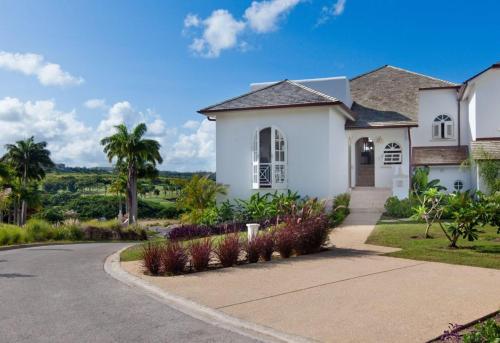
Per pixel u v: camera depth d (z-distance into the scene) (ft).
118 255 45.09
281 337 18.80
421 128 92.53
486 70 77.30
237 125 70.08
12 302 25.54
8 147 222.89
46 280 32.32
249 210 63.10
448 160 84.84
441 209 44.52
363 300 24.00
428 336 18.48
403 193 71.72
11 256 49.47
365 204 74.08
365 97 92.02
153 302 25.11
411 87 93.61
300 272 31.73
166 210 232.94
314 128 66.44
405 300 23.85
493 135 77.36
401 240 44.57
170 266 32.89
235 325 20.68
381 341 18.04
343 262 35.06
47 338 19.24
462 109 90.89
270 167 67.82
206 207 69.72
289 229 40.16
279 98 68.64
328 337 18.61
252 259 36.73
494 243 42.37
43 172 231.50
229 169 70.28
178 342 18.56
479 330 16.52
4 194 101.55
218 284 28.68
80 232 84.74
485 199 41.37
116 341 18.79
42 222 81.71
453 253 37.45
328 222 42.96
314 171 66.23
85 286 29.84
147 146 178.40
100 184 310.24
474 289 25.96
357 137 82.33
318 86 79.25
